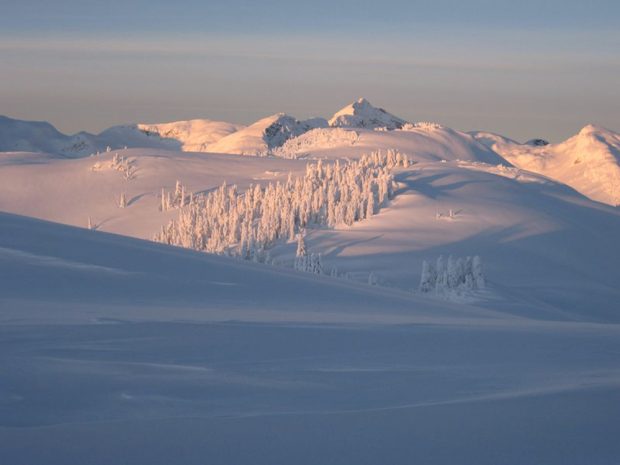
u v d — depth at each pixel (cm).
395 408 1238
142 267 4275
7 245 4341
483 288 11688
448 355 1983
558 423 1120
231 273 4653
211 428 1095
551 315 11219
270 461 947
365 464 938
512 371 1711
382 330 2525
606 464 927
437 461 946
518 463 935
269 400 1362
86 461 933
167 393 1400
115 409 1273
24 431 1068
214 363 1758
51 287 3350
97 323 2353
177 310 2914
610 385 1448
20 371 1544
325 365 1772
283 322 2631
